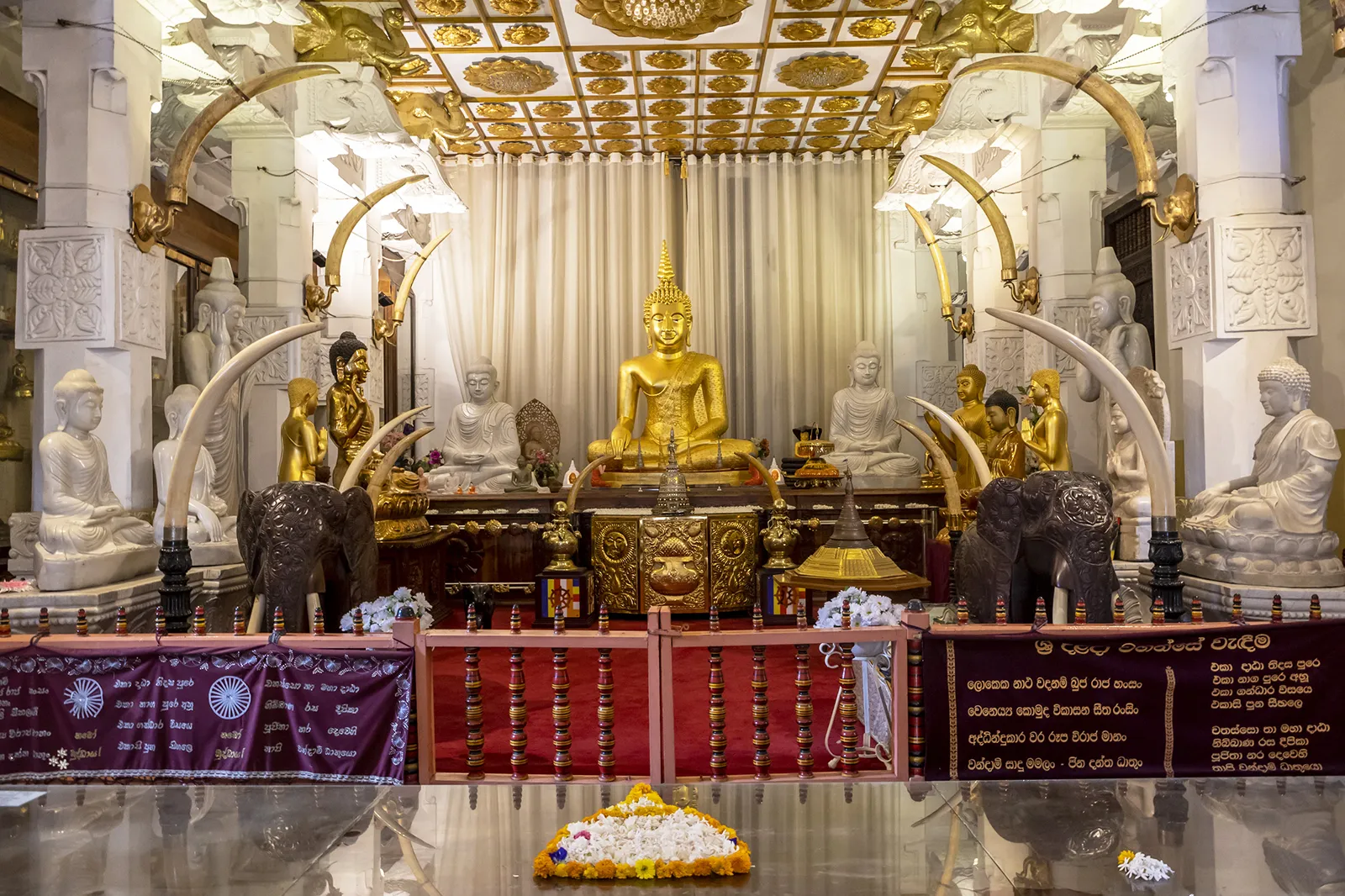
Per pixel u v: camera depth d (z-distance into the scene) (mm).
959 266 12859
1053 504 4660
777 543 7270
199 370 6863
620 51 9641
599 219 12711
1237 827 3195
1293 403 5098
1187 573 5363
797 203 12805
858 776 3697
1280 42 5613
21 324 5668
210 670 3654
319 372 8859
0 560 7711
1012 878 2871
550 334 12523
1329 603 4727
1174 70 6051
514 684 3795
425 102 10664
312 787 3646
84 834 3236
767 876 2908
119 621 3820
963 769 3615
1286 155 5691
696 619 7520
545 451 10836
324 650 3646
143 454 5957
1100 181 8211
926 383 12852
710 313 12664
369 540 5238
